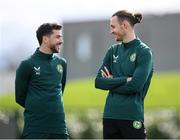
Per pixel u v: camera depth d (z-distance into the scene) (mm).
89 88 42438
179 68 77750
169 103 37938
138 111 18688
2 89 82250
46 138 19422
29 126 19500
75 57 81062
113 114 18734
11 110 33594
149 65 18734
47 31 19609
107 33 79125
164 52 77500
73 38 81500
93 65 80188
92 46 80125
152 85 41562
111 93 18969
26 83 19625
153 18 77250
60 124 19531
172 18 77562
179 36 77500
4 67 120938
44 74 19516
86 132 35594
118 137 18844
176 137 34812
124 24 18906
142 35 77062
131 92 18609
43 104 19391
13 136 29922
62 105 19656
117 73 19031
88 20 80375
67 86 44250
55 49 19672
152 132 34969
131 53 18875
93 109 36219
